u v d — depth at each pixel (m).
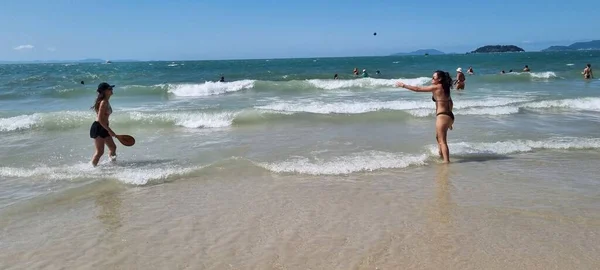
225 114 11.83
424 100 15.59
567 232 4.25
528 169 6.68
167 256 3.84
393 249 3.90
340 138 9.38
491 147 8.09
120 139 7.35
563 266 3.55
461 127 10.55
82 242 4.16
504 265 3.57
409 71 37.09
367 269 3.53
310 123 11.43
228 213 4.89
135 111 12.91
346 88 22.14
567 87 20.98
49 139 9.61
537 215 4.73
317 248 3.95
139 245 4.07
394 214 4.80
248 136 9.78
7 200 5.41
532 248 3.89
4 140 9.48
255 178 6.27
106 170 6.78
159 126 11.17
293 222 4.59
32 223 4.66
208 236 4.26
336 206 5.08
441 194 5.49
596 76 27.89
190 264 3.68
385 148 8.27
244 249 3.95
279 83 22.12
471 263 3.61
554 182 5.99
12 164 7.35
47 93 19.94
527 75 26.14
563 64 45.03
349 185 5.91
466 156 7.52
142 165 7.14
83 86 23.25
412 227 4.41
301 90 21.56
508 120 11.60
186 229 4.44
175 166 7.04
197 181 6.15
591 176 6.28
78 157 7.89
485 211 4.86
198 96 19.52
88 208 5.10
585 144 8.29
